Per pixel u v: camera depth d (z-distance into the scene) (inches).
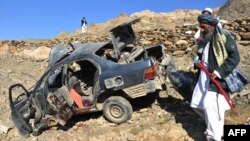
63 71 305.1
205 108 223.5
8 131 306.7
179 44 455.8
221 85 223.0
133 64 292.2
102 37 661.9
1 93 404.2
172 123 274.5
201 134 254.2
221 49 217.8
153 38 480.7
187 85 280.7
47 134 294.7
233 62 217.5
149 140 260.2
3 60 645.3
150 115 296.0
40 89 304.7
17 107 303.1
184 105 305.1
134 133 269.9
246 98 278.8
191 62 418.6
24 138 293.6
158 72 296.4
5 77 483.2
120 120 289.3
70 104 291.9
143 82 289.6
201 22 224.5
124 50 341.4
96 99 295.9
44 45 766.5
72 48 326.3
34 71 532.4
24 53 711.1
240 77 230.1
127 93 292.2
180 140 253.9
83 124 299.0
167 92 329.1
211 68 222.5
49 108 302.2
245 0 695.7
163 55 324.8
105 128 285.4
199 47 233.1
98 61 298.8
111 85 292.0
